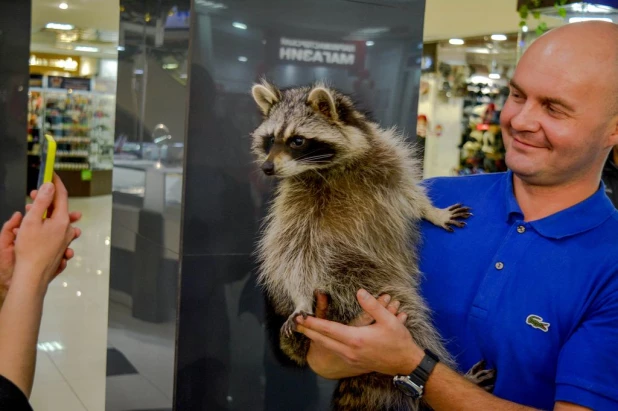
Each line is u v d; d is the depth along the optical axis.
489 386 1.19
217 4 2.02
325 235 1.51
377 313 1.13
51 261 1.04
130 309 2.91
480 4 5.20
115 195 3.15
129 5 2.94
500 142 6.21
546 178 1.13
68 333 4.70
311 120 1.64
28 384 0.96
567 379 1.07
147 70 2.69
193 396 2.13
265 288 1.83
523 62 1.13
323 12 2.06
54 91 13.28
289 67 2.07
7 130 5.58
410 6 2.11
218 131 2.06
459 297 1.26
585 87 1.05
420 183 1.43
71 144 13.24
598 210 1.16
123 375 3.00
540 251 1.17
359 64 2.08
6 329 0.96
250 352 2.08
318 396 2.09
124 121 3.04
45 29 10.66
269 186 1.89
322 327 1.16
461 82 6.46
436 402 1.12
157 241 2.53
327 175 1.57
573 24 1.11
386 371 1.15
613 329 1.08
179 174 2.23
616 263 1.11
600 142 1.09
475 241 1.28
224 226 2.07
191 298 2.08
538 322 1.15
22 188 5.68
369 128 1.66
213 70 2.04
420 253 1.36
